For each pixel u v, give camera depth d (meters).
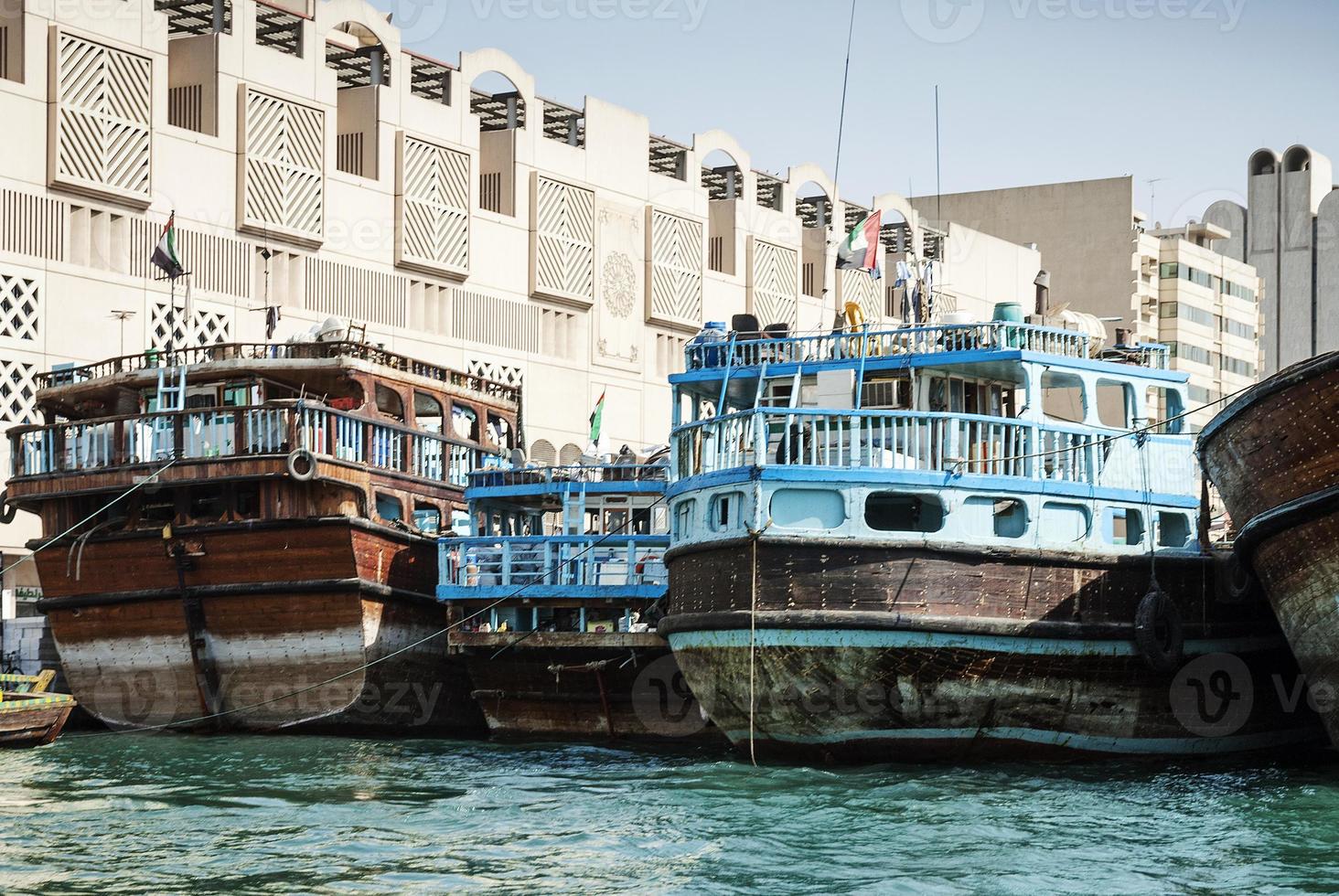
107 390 39.00
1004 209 96.38
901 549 28.50
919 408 32.19
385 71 55.19
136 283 48.00
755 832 24.09
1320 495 25.89
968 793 27.05
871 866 22.05
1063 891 20.83
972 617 28.61
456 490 39.56
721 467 30.28
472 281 57.09
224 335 49.78
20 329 45.47
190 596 36.78
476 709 39.25
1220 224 111.44
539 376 59.09
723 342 34.19
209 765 31.27
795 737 29.78
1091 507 30.39
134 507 37.34
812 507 28.77
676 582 31.39
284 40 54.59
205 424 36.25
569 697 35.62
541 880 21.44
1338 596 26.27
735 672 29.45
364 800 27.02
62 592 38.44
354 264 53.47
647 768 30.59
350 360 37.34
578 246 60.66
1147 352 34.75
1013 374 32.38
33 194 45.91
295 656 36.53
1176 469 32.12
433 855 22.78
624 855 22.75
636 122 63.44
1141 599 30.34
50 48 46.22
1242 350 105.06
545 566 36.00
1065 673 29.48
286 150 51.56
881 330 32.41
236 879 21.45
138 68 48.09
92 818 25.31
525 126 59.41
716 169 68.88
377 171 54.34
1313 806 25.89
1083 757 30.42
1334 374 25.38
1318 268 108.75
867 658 28.38
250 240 50.66
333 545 35.69
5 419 45.06
